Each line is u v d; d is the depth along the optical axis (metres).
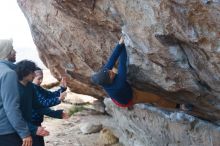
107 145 7.55
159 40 3.34
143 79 4.14
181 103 4.45
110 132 7.70
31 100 4.46
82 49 4.95
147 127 5.83
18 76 4.31
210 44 3.00
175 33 3.18
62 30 4.98
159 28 3.24
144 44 3.54
